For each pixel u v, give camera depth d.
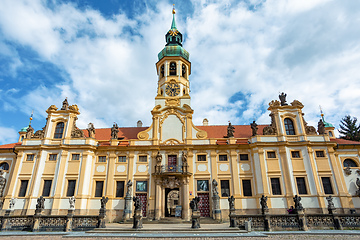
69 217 26.19
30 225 26.47
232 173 38.94
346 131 68.94
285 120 41.62
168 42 53.31
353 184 37.50
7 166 41.66
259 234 22.86
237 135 45.28
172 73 48.91
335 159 38.41
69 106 42.94
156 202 37.09
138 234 23.31
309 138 39.97
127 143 42.62
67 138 40.88
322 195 35.94
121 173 39.75
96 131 48.69
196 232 24.19
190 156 40.12
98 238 22.19
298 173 37.59
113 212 37.47
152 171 39.56
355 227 25.77
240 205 36.84
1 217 26.34
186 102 44.59
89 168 39.66
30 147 40.03
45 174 38.72
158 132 42.19
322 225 25.98
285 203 35.97
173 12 57.09
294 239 22.00
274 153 39.16
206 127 48.66
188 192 37.66
